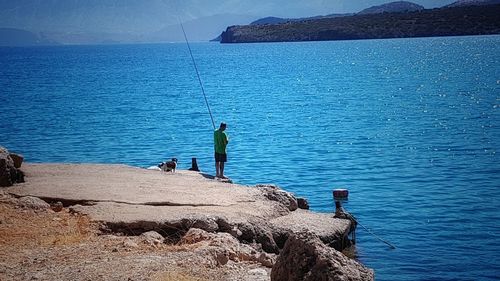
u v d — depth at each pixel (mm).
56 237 13398
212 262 11680
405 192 24594
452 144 35000
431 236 19078
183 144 36344
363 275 9039
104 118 48188
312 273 9039
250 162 30891
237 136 38812
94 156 33000
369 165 29859
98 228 14312
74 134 40188
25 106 57688
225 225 15125
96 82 90625
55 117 48875
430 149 33719
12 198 16062
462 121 43938
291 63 134625
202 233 13805
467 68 99750
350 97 62562
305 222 17016
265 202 17656
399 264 16734
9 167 17953
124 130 41750
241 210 16500
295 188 25734
